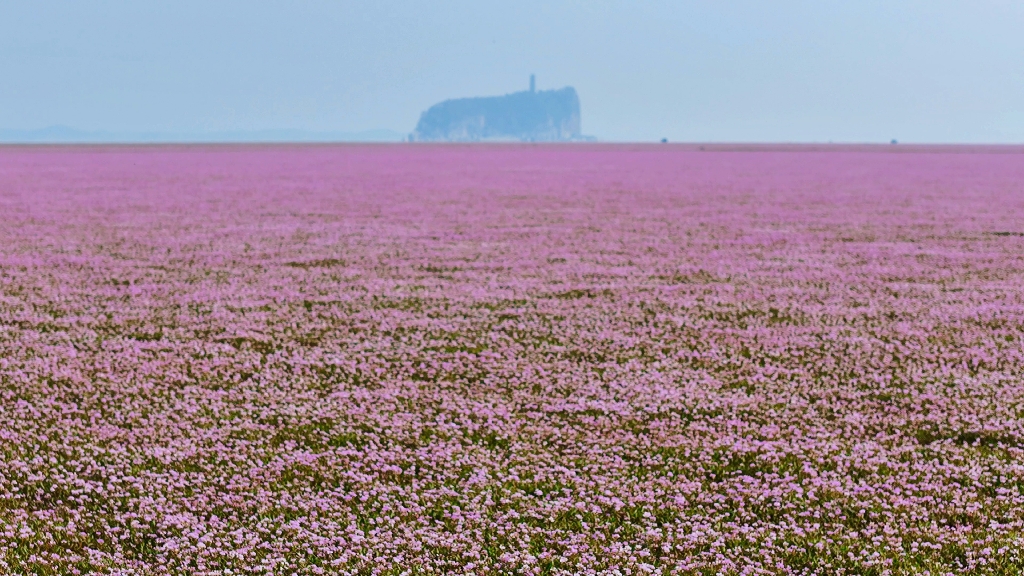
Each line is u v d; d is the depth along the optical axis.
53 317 12.43
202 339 11.18
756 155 91.88
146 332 11.53
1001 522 5.95
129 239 21.53
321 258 18.62
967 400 8.61
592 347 10.81
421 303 13.70
